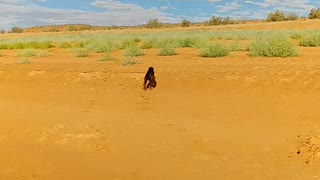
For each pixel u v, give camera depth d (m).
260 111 10.09
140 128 8.68
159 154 6.95
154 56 23.16
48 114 10.53
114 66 18.94
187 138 7.84
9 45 37.28
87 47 31.59
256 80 13.48
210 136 7.94
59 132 8.49
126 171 6.23
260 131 8.22
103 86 14.74
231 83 13.63
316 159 6.46
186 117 9.71
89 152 7.17
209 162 6.52
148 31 74.00
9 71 18.55
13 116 10.38
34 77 17.45
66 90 14.47
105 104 11.74
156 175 6.02
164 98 12.27
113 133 8.30
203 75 14.70
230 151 7.03
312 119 9.02
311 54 19.91
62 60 23.50
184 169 6.23
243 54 21.75
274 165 6.31
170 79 14.68
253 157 6.70
